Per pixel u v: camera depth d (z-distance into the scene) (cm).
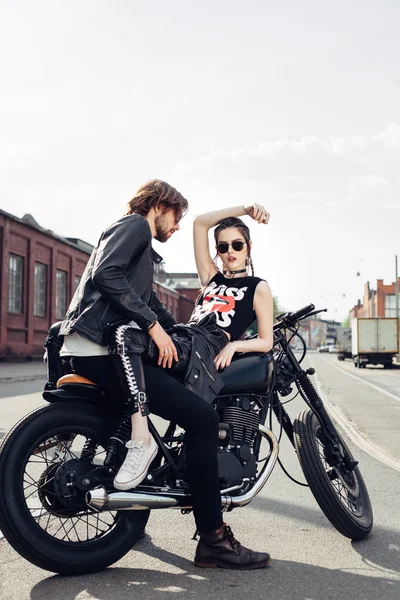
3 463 306
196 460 324
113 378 319
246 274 385
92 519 407
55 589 300
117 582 310
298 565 339
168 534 396
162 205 348
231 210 394
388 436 852
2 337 3309
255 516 442
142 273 329
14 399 1345
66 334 323
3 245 3312
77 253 4434
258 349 358
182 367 330
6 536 304
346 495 404
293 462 659
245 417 350
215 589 302
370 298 9706
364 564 341
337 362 5438
